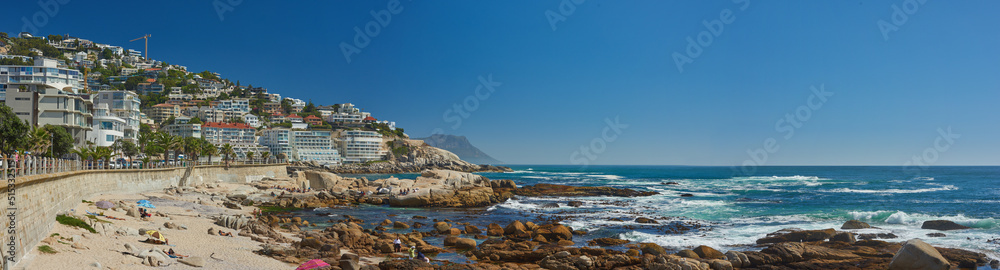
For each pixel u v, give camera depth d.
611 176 193.25
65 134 71.94
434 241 38.53
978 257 29.09
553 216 55.22
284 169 126.44
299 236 38.28
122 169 55.88
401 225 46.34
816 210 56.25
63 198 31.34
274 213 57.53
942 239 35.75
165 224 35.31
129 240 27.92
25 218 21.44
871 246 33.00
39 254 21.23
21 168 22.31
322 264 25.47
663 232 42.53
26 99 85.12
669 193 88.06
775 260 29.67
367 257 31.38
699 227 44.88
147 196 55.78
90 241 25.42
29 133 58.22
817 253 30.56
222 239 33.16
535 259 31.44
